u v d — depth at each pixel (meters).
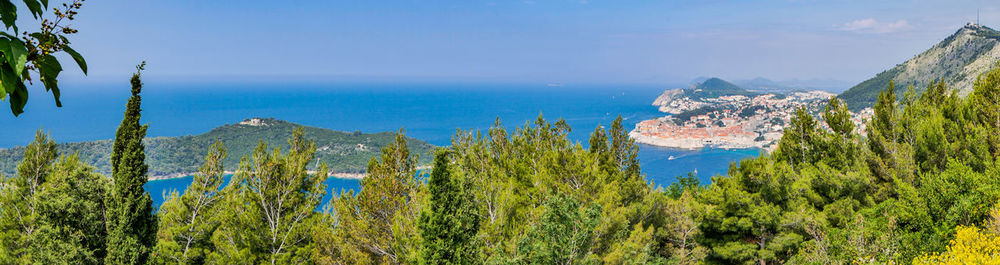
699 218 26.06
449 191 15.86
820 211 26.38
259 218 22.19
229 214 22.52
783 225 25.11
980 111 28.36
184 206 26.08
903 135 28.56
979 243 15.07
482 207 21.80
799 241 24.36
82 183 17.95
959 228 16.56
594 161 26.22
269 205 22.48
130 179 17.33
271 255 22.05
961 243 15.39
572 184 24.25
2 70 2.46
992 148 25.00
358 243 20.28
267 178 22.16
